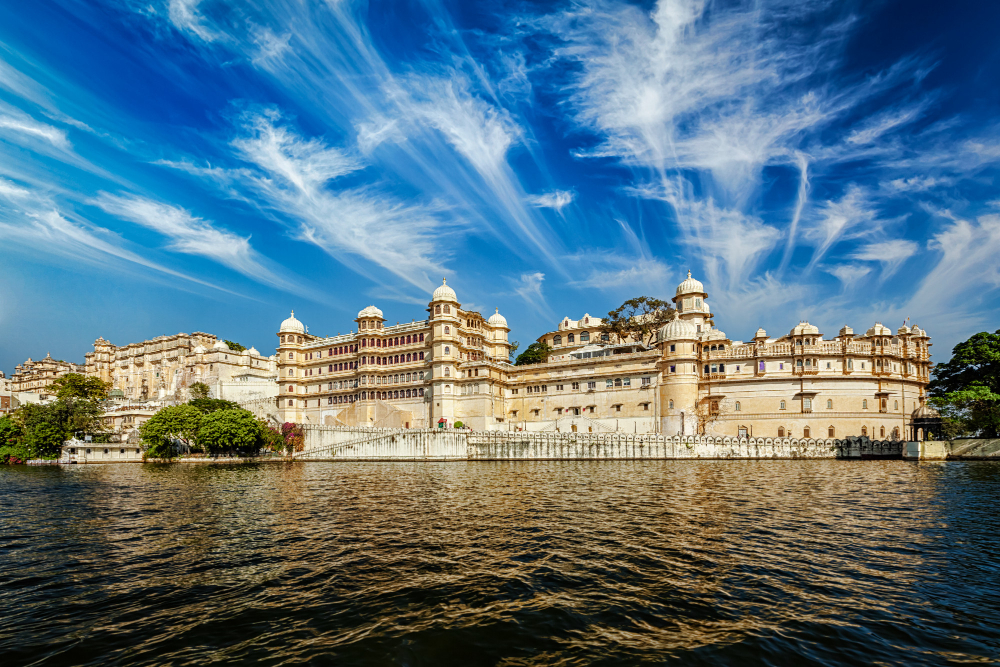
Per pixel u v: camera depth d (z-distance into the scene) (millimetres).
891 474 49906
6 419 87562
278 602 15164
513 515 28297
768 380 80188
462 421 88938
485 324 111812
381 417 92750
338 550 20844
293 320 109250
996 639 12711
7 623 13844
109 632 13227
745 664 11453
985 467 57969
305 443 80438
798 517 27219
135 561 19516
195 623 13734
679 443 70125
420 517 27891
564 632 13070
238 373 126312
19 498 37031
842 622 13617
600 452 69062
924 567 18297
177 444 83500
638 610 14422
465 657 11836
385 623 13648
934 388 86688
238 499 35344
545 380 91438
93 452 80875
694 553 20062
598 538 22625
